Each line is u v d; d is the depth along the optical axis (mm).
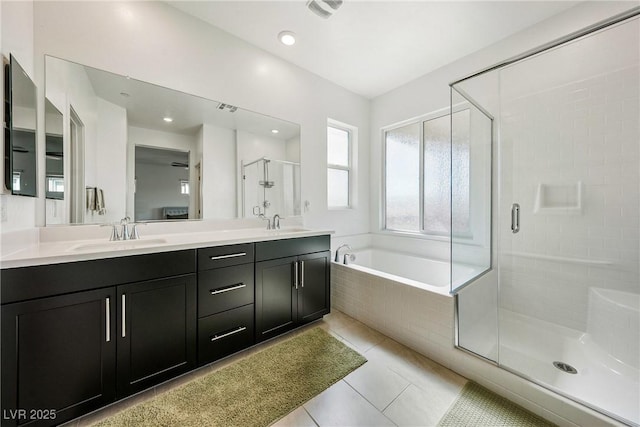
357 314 2162
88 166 1521
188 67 1880
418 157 2986
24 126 1204
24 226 1248
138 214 1700
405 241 3016
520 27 1989
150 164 1748
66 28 1443
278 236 1818
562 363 1394
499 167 2059
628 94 1539
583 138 1701
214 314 1498
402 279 1881
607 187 1623
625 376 1294
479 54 2295
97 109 1548
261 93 2291
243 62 2168
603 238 1635
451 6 1781
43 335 997
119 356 1171
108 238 1577
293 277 1924
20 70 1182
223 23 1966
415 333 1706
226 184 2111
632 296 1492
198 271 1430
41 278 989
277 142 2426
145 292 1246
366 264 3137
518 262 1978
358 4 1771
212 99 2000
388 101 3146
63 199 1439
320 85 2781
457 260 1818
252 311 1682
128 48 1638
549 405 1146
